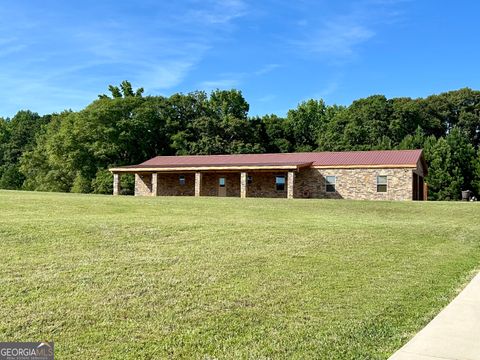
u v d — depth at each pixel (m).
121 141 48.25
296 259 8.73
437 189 41.06
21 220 11.89
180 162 35.28
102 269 7.48
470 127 54.47
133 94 61.97
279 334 5.06
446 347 4.66
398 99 57.47
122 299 6.09
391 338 4.98
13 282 6.59
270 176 31.70
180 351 4.55
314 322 5.46
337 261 8.71
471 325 5.37
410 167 27.62
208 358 4.39
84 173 47.97
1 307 5.63
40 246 9.00
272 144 56.22
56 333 4.96
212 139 49.91
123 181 44.56
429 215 17.88
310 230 12.27
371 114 52.53
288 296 6.45
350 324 5.40
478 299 6.47
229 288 6.74
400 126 51.69
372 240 11.11
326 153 33.31
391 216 17.52
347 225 13.62
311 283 7.13
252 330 5.18
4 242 9.11
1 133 74.62
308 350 4.62
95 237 10.09
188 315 5.59
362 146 49.69
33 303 5.82
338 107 64.69
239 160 33.88
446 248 10.67
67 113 61.31
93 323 5.25
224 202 20.58
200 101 56.81
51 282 6.68
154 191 32.94
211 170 30.98
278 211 17.75
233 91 63.31
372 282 7.32
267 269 7.91
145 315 5.55
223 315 5.64
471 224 15.12
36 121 74.88
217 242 10.17
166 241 10.11
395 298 6.49
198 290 6.61
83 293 6.27
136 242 9.85
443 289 7.05
